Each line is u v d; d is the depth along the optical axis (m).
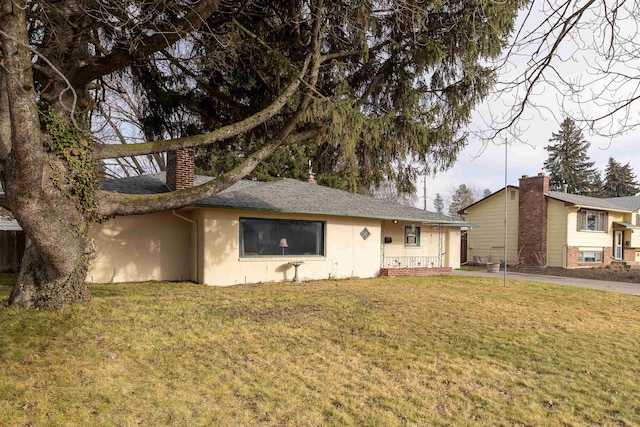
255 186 14.72
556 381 4.38
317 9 6.89
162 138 8.84
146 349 5.05
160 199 7.11
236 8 7.25
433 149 8.09
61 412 3.42
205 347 5.23
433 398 3.91
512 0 5.70
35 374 4.15
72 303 6.64
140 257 11.34
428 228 18.42
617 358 5.17
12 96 4.72
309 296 9.26
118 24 6.09
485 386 4.22
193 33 7.07
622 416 3.59
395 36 7.31
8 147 5.53
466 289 11.20
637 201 25.59
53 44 6.11
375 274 14.64
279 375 4.38
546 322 7.11
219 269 11.27
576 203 20.33
